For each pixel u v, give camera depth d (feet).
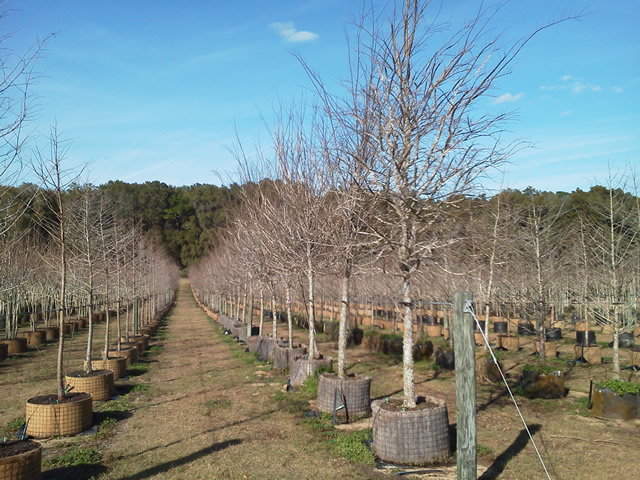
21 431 23.39
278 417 26.50
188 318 113.50
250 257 51.21
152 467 19.30
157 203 218.79
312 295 34.94
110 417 26.43
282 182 37.60
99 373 31.42
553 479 18.11
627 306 35.06
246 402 30.17
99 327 86.43
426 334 66.69
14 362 46.34
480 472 18.84
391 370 41.81
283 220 37.35
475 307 53.26
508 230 46.83
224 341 65.98
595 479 18.10
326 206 32.89
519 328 69.72
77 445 22.03
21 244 57.41
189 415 27.27
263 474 18.51
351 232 27.96
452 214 21.65
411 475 18.25
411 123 20.86
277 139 36.50
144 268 75.15
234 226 64.80
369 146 24.31
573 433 23.71
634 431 23.97
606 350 54.60
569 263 50.96
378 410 20.35
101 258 40.57
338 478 18.07
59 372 24.00
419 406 20.80
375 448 20.27
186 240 212.84
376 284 63.93
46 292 71.15
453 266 33.12
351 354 51.03
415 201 20.59
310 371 33.53
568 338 66.64
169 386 35.78
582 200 74.90
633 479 18.06
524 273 48.19
